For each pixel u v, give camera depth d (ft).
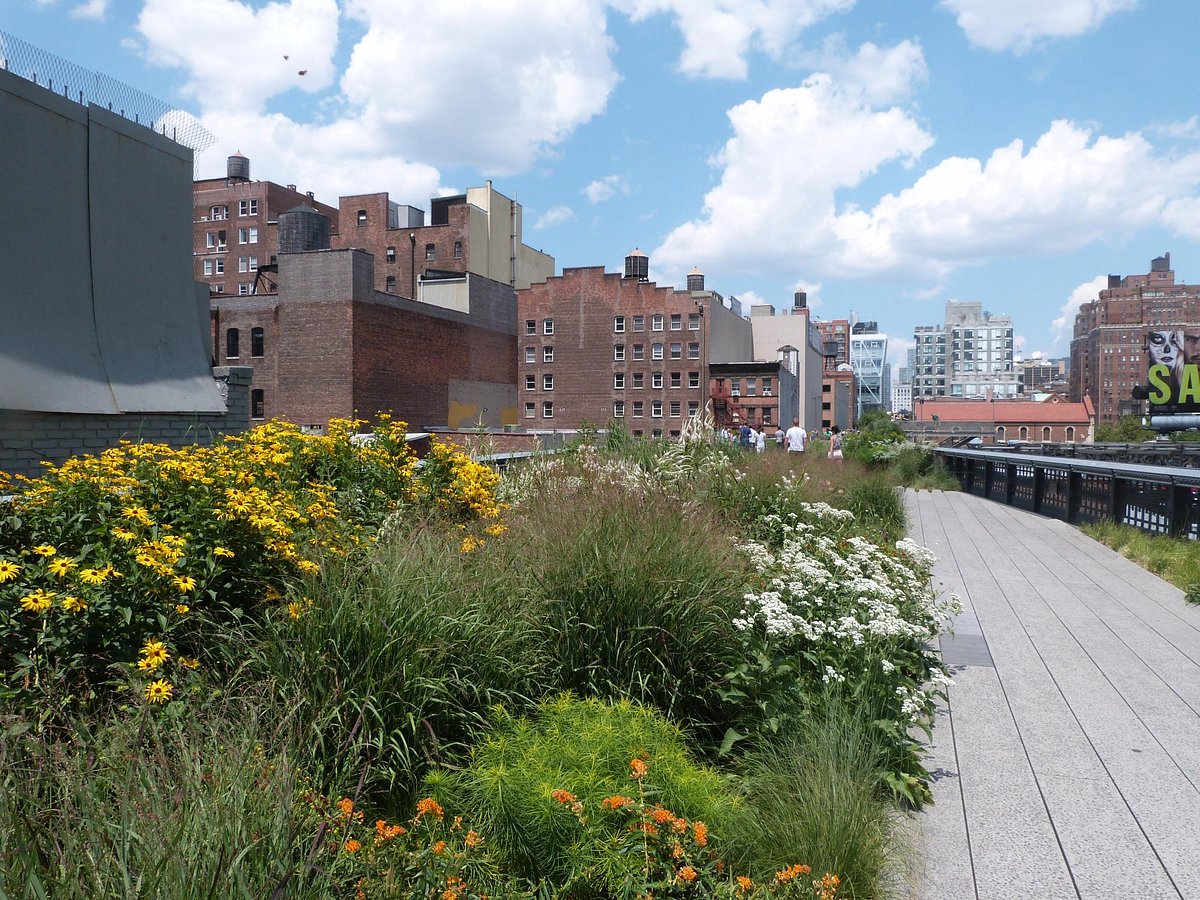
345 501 19.36
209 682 10.75
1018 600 27.58
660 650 13.71
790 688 13.50
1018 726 16.21
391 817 10.16
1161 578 31.58
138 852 6.50
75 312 33.73
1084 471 47.67
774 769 12.19
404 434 22.86
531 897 8.87
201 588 11.94
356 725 9.92
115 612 10.78
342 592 11.85
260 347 181.37
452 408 209.26
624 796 9.84
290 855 7.06
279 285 178.29
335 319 174.40
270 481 17.53
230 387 40.91
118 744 8.36
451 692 11.55
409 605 12.02
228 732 9.04
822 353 381.81
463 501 21.99
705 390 249.75
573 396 260.42
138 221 37.22
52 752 8.01
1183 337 203.10
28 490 12.82
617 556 14.37
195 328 40.22
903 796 12.87
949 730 16.02
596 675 13.43
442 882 8.13
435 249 266.77
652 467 33.01
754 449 46.85
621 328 256.52
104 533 11.62
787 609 14.98
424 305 197.98
